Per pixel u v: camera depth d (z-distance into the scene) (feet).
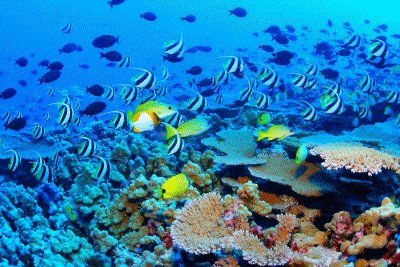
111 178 21.12
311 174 16.43
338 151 14.01
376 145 17.95
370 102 36.83
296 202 15.69
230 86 60.08
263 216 14.74
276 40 38.99
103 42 31.63
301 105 41.98
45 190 20.18
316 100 44.57
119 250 15.31
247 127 29.53
